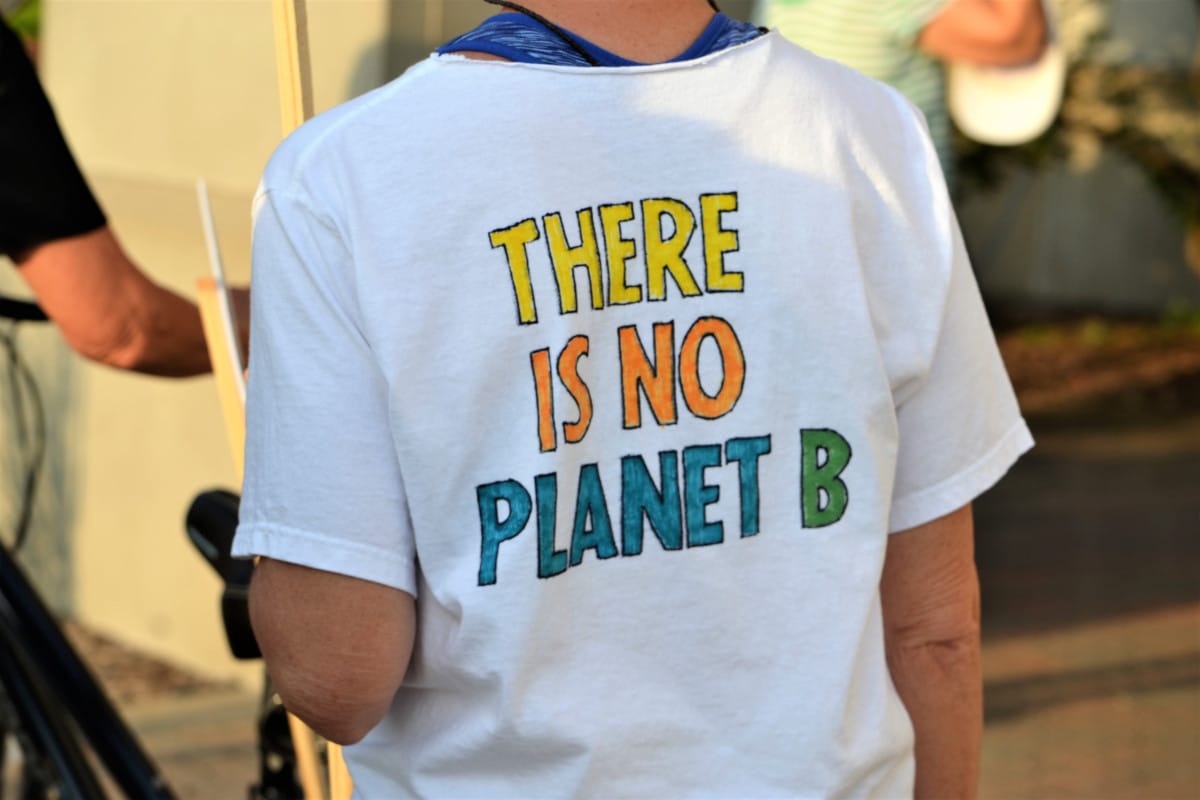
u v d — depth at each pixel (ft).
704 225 6.25
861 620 6.56
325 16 17.08
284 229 5.95
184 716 21.86
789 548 6.47
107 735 11.45
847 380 6.43
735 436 6.35
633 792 6.34
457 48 6.17
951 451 6.93
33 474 13.76
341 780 7.57
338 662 6.10
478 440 5.98
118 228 22.48
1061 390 48.91
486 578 6.02
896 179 6.69
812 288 6.36
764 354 6.34
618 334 6.19
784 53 6.53
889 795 6.86
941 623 7.20
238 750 20.76
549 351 6.02
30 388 13.78
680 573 6.34
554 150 6.06
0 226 9.92
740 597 6.42
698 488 6.33
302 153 6.02
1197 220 55.93
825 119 6.49
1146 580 29.17
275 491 6.01
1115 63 51.31
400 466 5.98
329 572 6.02
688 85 6.27
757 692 6.48
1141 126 51.37
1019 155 46.96
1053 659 24.61
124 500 24.25
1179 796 19.22
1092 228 63.00
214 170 20.53
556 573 6.11
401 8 16.56
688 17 6.44
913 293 6.65
